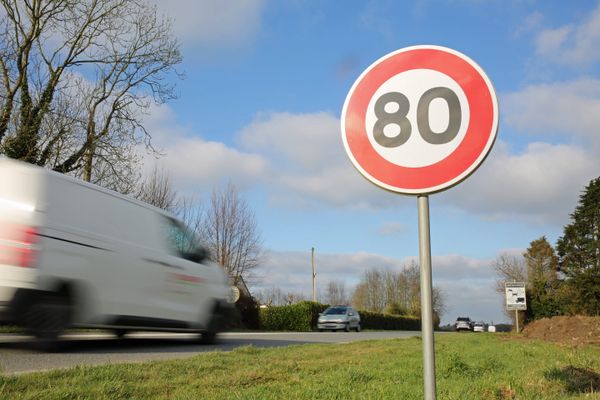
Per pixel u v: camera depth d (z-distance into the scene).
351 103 2.88
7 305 6.53
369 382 5.91
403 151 2.73
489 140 2.62
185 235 9.84
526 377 6.25
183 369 6.14
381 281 78.19
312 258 55.56
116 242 8.02
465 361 7.93
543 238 54.19
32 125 18.69
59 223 7.11
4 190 6.75
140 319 8.43
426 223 2.68
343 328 27.64
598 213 50.91
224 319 10.68
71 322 7.23
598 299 41.75
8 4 19.59
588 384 5.89
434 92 2.74
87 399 4.40
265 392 4.96
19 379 4.81
